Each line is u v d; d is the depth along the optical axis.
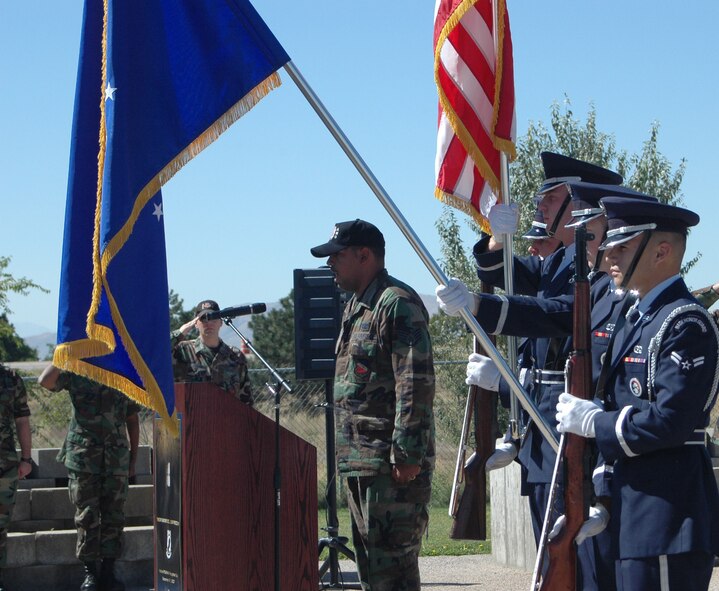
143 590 9.65
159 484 7.31
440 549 11.43
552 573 4.40
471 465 5.77
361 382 6.04
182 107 5.14
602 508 4.54
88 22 5.43
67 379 9.19
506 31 6.05
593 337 4.91
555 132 18.98
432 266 5.04
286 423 15.25
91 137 5.42
